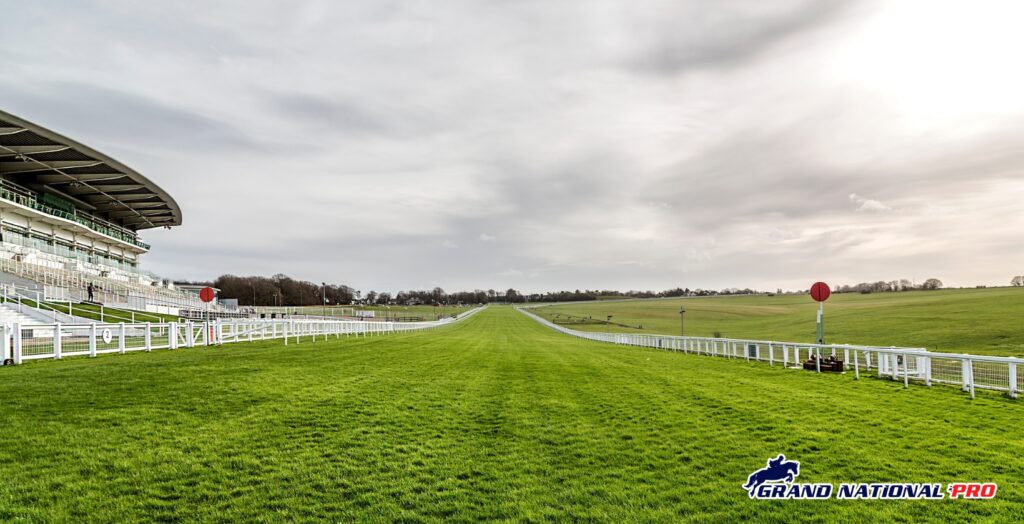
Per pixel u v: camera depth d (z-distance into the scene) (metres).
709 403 13.29
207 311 56.44
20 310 32.31
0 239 52.25
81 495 6.50
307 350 25.20
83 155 56.88
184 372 15.39
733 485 7.46
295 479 7.28
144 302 50.78
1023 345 45.47
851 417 11.70
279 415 10.60
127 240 83.62
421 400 12.91
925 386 16.69
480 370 20.19
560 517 6.30
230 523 5.95
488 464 8.17
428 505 6.57
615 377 18.69
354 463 8.01
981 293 116.19
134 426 9.32
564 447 9.15
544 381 17.27
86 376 14.09
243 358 20.30
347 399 12.48
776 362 25.72
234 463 7.79
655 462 8.41
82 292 46.44
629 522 6.18
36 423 9.20
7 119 47.09
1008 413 12.27
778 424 10.94
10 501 6.23
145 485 6.89
